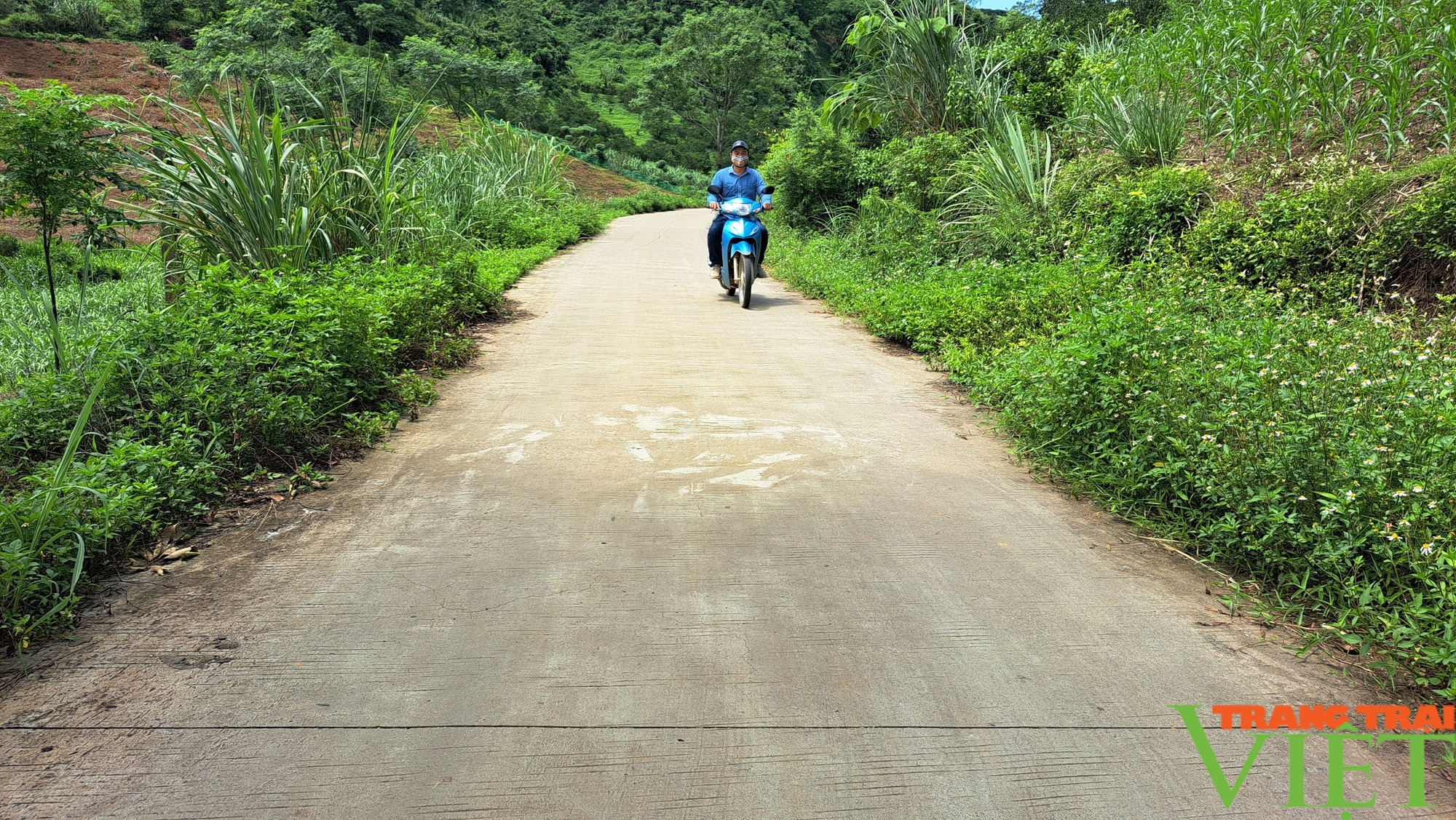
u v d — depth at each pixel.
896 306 8.17
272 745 2.18
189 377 4.62
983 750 2.20
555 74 87.50
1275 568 3.24
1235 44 10.19
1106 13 19.45
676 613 2.88
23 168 4.78
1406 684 2.54
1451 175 6.46
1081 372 4.49
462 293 8.65
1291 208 7.28
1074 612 2.95
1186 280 7.06
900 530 3.63
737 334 8.20
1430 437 3.27
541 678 2.48
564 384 6.10
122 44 42.50
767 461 4.50
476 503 3.86
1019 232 10.24
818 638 2.73
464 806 1.96
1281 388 3.89
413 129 10.02
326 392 4.99
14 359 6.14
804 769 2.11
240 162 7.54
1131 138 10.16
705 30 71.81
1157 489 3.87
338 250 8.41
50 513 3.05
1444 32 8.46
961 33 14.73
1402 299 6.34
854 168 16.80
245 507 3.82
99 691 2.42
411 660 2.58
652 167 61.00
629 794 2.01
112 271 11.20
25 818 1.92
